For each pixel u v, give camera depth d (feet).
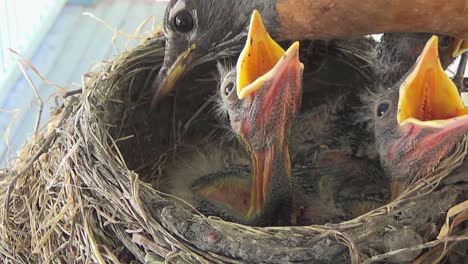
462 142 1.03
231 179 1.12
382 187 1.11
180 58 1.14
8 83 1.44
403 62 1.14
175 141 1.24
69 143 1.06
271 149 1.04
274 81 0.98
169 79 1.15
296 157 1.19
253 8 1.09
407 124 0.98
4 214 1.10
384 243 0.94
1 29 1.42
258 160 1.05
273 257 0.93
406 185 1.03
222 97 1.05
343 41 1.24
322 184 1.14
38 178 1.11
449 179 0.99
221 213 1.07
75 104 1.14
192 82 1.22
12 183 1.10
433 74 0.97
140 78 1.20
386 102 1.06
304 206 1.10
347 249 0.94
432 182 0.98
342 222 0.99
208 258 0.94
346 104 1.21
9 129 1.31
